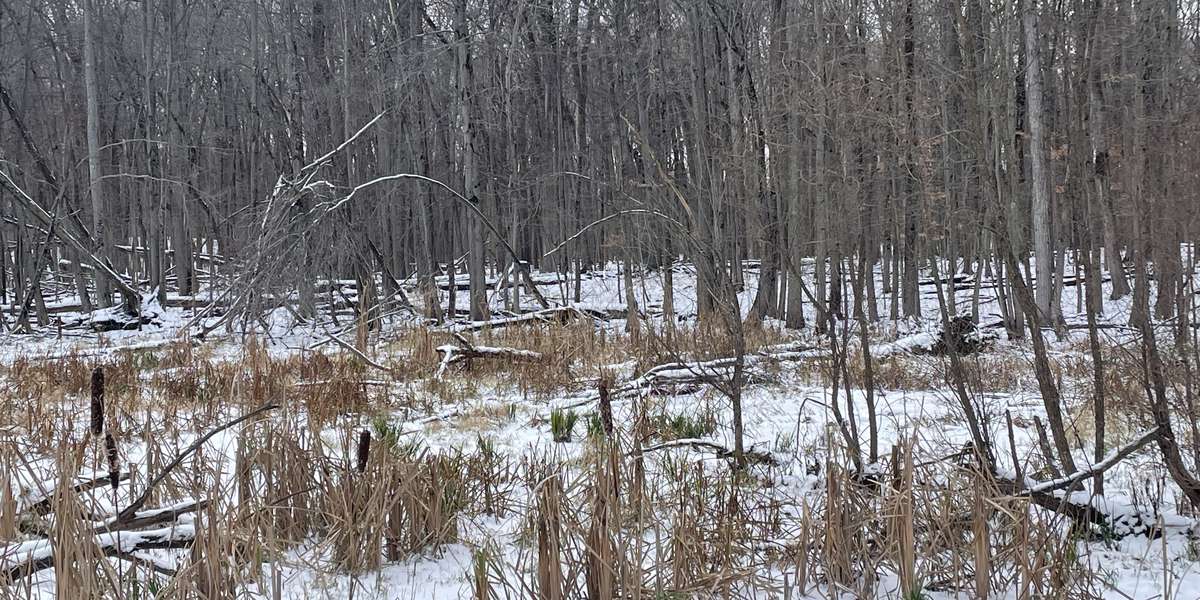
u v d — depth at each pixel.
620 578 3.29
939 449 5.27
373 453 4.43
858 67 5.36
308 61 27.44
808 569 3.81
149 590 3.47
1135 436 4.98
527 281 17.36
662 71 22.84
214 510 3.39
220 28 30.56
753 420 7.73
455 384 10.55
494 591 3.52
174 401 8.59
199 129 29.81
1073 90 4.46
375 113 26.12
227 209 30.58
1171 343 4.38
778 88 10.28
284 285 14.91
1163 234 4.13
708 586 3.50
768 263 19.27
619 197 12.10
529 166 26.61
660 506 4.21
